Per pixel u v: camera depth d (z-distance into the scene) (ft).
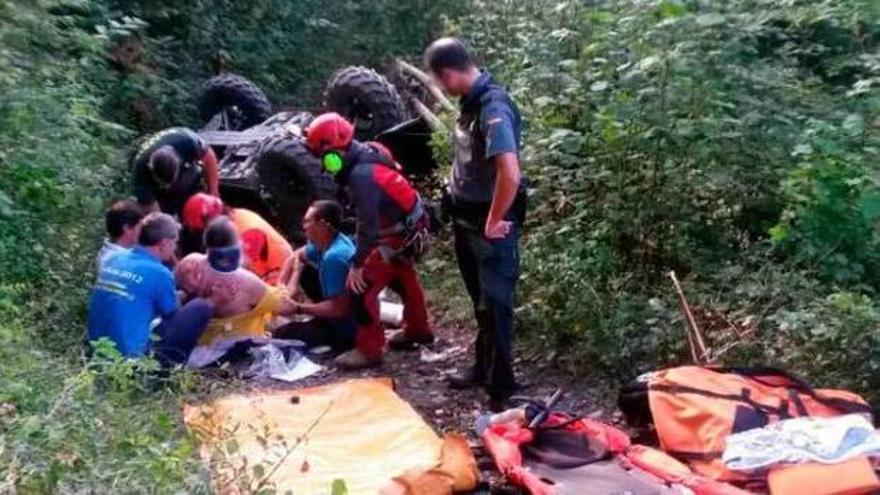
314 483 14.56
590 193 20.03
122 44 32.40
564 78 20.81
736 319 17.74
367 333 19.88
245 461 12.84
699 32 18.94
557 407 17.66
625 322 18.30
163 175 21.91
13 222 19.57
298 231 25.61
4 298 17.40
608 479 14.42
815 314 16.46
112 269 18.16
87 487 10.55
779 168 18.83
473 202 17.42
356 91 29.25
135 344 17.74
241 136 28.71
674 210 19.25
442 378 19.52
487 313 17.58
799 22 19.90
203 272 19.53
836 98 19.34
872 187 17.03
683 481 14.14
